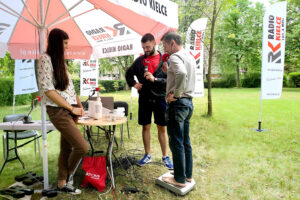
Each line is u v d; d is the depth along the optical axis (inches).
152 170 112.1
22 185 93.2
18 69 223.8
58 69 73.6
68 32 132.6
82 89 291.1
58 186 87.7
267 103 386.3
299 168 115.0
